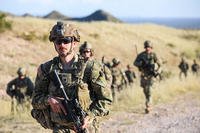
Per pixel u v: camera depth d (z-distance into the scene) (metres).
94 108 3.92
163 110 13.24
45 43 31.27
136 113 12.52
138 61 12.33
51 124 4.07
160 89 16.19
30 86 12.69
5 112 12.09
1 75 20.36
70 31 3.87
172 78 20.33
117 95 14.67
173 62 45.38
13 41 29.00
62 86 3.89
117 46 41.62
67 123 3.94
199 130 10.25
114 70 14.14
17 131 9.40
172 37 61.62
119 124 10.70
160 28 66.19
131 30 53.41
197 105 14.62
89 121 3.88
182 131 10.12
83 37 39.75
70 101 3.85
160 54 47.00
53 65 3.98
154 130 10.20
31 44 29.80
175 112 12.90
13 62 24.12
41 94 4.07
